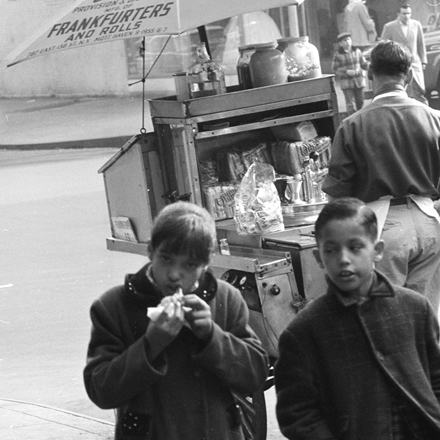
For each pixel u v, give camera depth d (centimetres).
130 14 607
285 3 590
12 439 638
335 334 377
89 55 3641
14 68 3956
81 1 651
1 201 1756
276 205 613
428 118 568
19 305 1023
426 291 577
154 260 368
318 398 382
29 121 3269
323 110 691
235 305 395
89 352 384
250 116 694
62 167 2234
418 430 374
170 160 675
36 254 1266
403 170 561
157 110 665
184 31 579
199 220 365
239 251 613
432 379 387
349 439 375
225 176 694
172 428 377
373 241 380
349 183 581
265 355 391
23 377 797
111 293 386
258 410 564
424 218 566
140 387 362
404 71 577
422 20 2195
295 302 571
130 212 702
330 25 2422
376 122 566
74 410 711
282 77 679
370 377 374
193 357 369
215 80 659
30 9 3981
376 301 380
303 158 685
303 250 574
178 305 353
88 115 3212
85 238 1341
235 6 586
